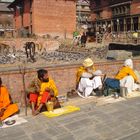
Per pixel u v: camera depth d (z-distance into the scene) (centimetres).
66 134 311
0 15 3719
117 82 478
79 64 520
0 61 922
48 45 1535
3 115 365
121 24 2275
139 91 502
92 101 443
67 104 428
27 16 2181
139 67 636
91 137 302
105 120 353
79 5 3600
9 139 304
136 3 2066
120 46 1080
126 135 306
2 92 371
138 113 379
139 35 1475
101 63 554
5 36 1764
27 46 1070
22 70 445
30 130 327
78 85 487
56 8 2038
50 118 366
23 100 435
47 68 481
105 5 2475
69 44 1562
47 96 390
